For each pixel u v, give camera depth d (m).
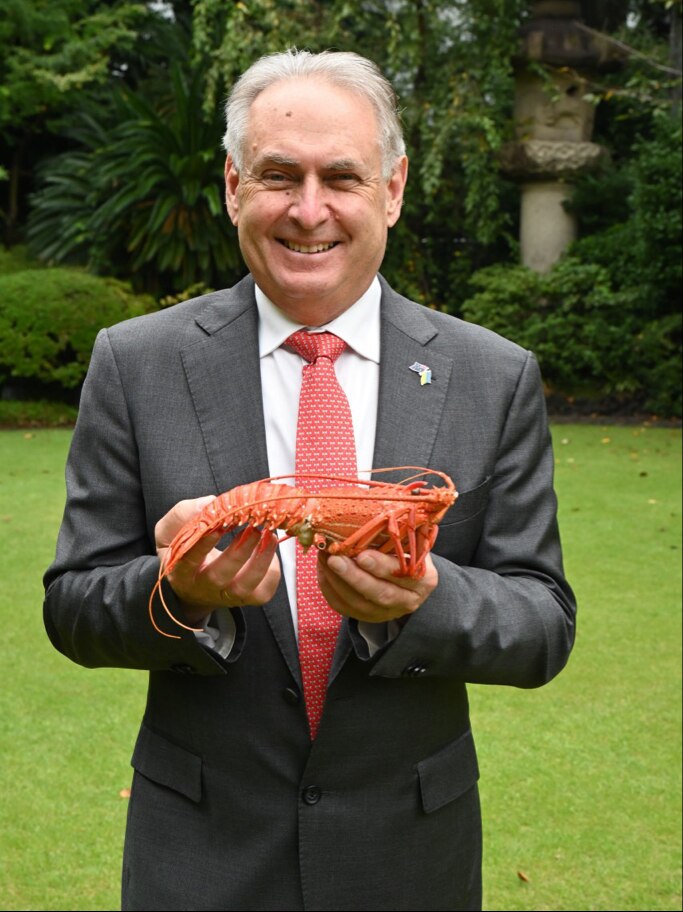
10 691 4.25
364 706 1.69
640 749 3.79
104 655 1.71
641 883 3.00
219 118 13.97
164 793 1.76
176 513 1.49
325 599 1.55
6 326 12.48
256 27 13.90
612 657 4.61
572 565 5.93
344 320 1.80
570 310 13.65
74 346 12.65
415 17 13.83
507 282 13.77
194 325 1.84
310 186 1.66
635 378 13.12
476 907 1.89
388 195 1.89
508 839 3.22
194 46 14.42
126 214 14.51
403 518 1.41
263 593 1.52
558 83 13.99
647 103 14.38
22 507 7.43
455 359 1.83
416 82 14.55
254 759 1.70
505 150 14.20
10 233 18.20
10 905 2.87
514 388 1.84
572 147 14.03
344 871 1.71
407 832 1.74
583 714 4.07
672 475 8.60
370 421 1.80
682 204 11.95
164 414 1.76
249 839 1.71
